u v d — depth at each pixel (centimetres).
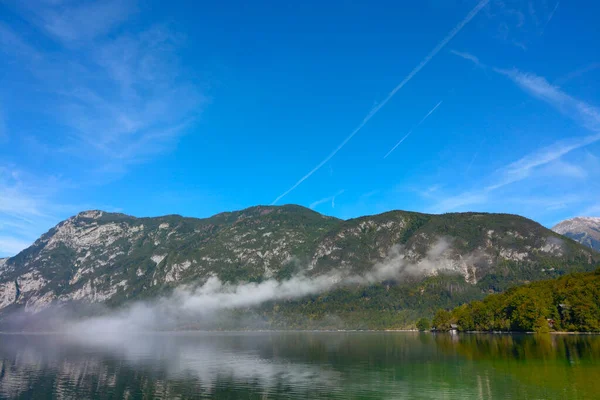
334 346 18812
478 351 13512
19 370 11381
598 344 13925
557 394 6912
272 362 12706
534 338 17550
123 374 10431
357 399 7162
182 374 10344
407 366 10781
